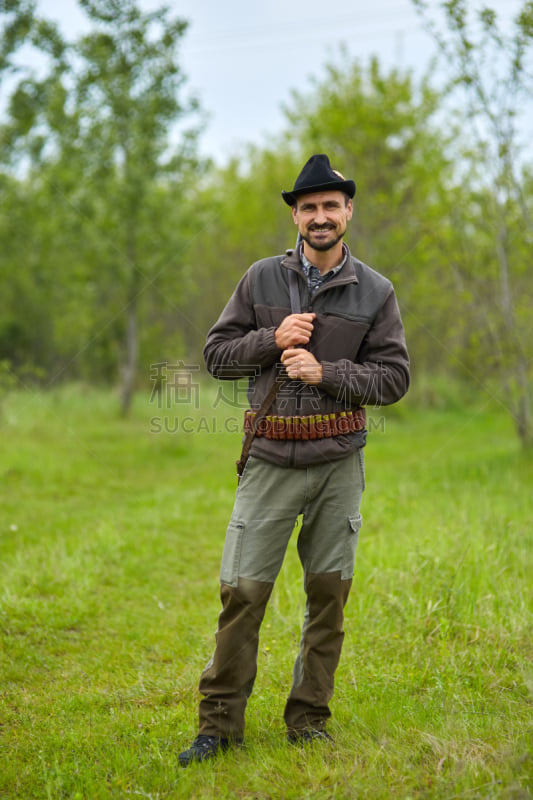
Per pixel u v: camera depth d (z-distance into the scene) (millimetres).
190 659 4457
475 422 16156
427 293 16281
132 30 17938
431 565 5359
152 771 3109
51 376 20781
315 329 3275
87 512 8484
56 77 17953
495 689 3807
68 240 19625
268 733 3430
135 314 18797
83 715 3770
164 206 19359
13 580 5824
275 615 4965
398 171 17562
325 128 17766
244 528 3244
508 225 11555
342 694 3848
